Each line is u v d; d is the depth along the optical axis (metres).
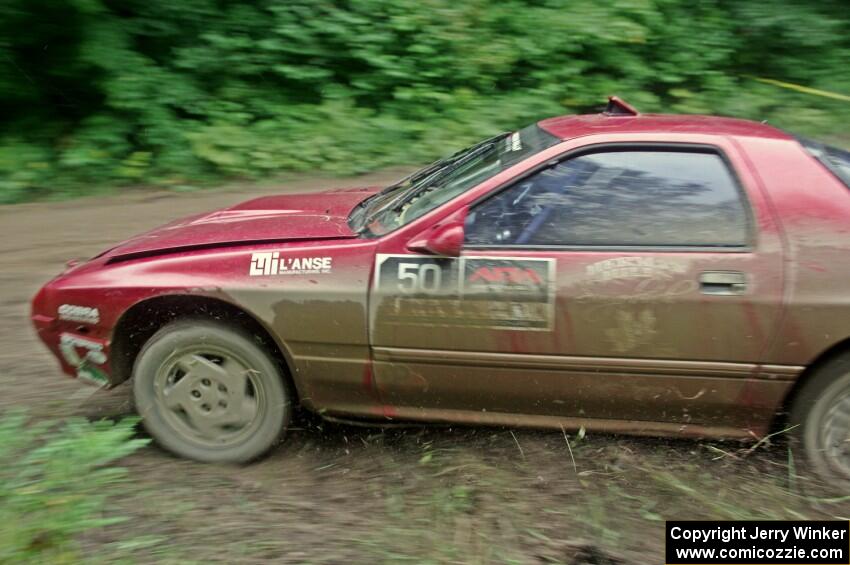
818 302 3.19
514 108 9.07
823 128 8.98
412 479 3.54
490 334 3.33
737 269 3.24
